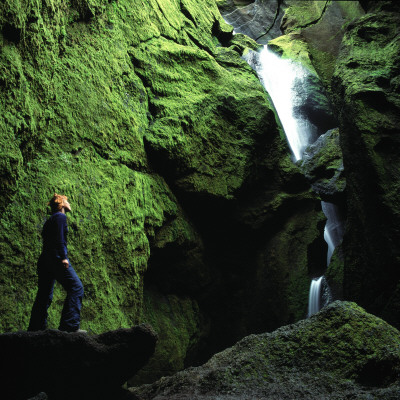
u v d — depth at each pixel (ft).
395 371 17.66
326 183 46.03
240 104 43.16
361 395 16.37
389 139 38.06
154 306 35.22
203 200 37.99
